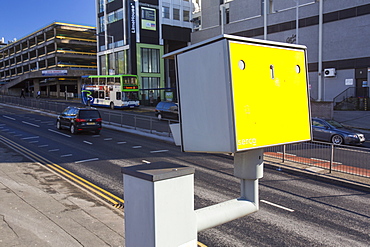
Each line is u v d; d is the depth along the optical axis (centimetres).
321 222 689
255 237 609
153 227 173
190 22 5616
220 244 576
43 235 537
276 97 202
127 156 1416
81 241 521
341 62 3375
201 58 194
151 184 173
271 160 1300
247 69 186
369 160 1028
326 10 3453
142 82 5138
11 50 9162
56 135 2012
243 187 222
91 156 1399
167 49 5562
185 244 186
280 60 206
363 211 763
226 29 4559
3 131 2120
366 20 3162
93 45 7138
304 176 1098
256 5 4200
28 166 1119
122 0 5112
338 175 1061
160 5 5288
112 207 710
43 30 7088
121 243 519
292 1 3881
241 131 181
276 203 813
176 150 1582
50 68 6981
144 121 2275
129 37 5003
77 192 820
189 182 189
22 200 720
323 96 3538
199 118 198
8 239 514
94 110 2106
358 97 3112
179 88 212
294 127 212
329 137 1802
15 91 8156
